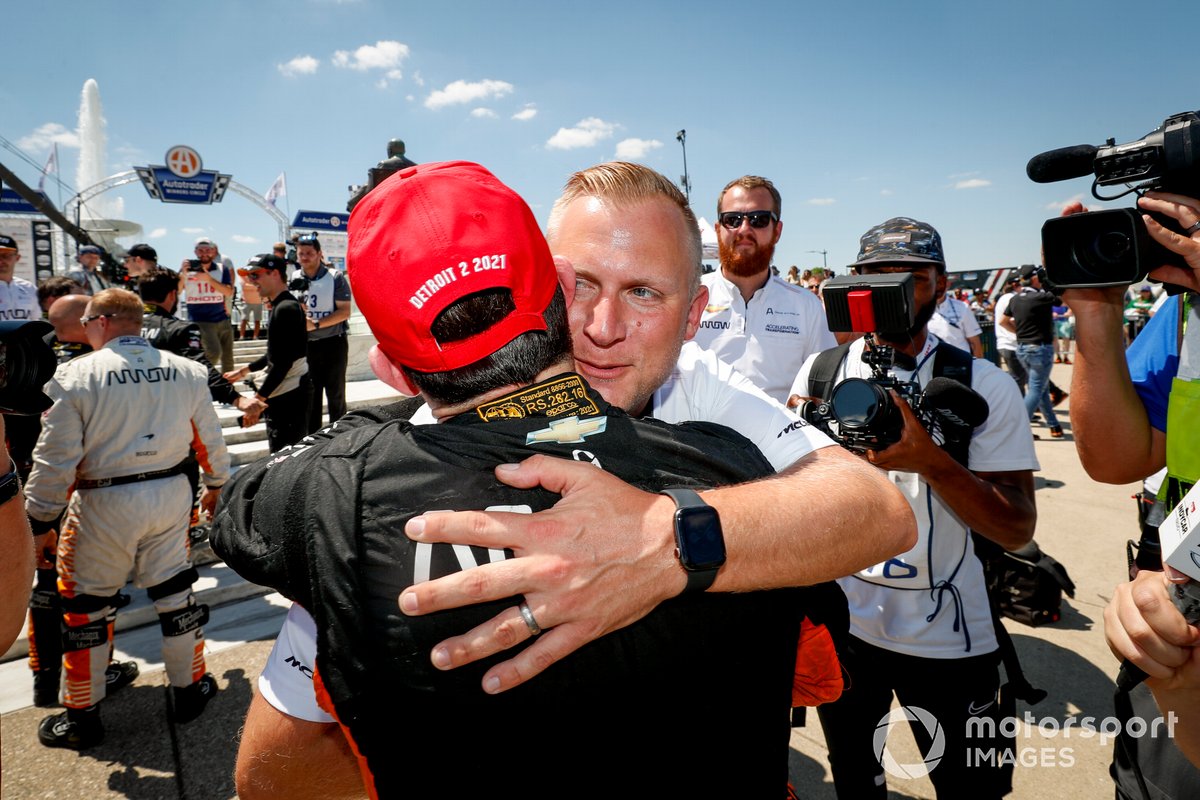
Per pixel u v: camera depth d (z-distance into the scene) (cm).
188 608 283
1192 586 93
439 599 58
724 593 69
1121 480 138
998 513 160
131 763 261
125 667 313
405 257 69
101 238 1769
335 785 83
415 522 60
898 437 148
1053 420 775
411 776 63
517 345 70
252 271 469
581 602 61
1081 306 129
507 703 62
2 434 109
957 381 172
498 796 63
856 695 186
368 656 61
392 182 74
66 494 260
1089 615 360
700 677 68
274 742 80
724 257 314
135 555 275
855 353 210
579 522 63
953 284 2166
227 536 71
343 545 62
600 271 94
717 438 82
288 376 478
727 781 69
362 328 951
